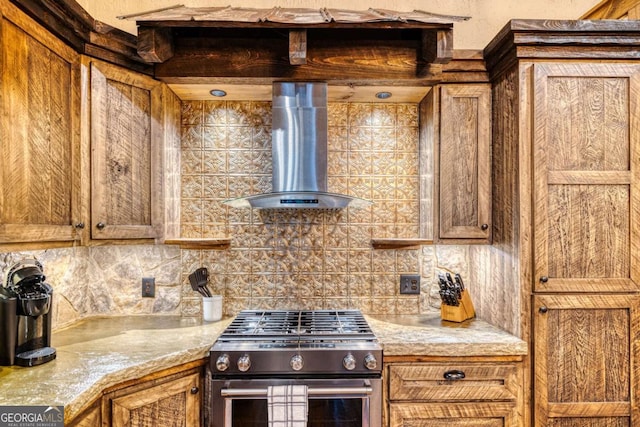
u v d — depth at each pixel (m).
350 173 2.27
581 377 1.68
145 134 1.87
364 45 1.88
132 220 1.82
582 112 1.70
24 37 1.35
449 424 1.66
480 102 1.95
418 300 2.24
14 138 1.31
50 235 1.48
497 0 2.36
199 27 1.85
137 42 1.74
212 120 2.26
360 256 2.25
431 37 1.79
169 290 2.21
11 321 1.38
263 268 2.24
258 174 2.26
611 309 1.69
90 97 1.69
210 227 2.24
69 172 1.60
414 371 1.66
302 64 1.80
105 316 2.17
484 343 1.66
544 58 1.72
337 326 1.85
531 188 1.70
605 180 1.69
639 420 1.67
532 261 1.69
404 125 2.28
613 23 1.67
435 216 1.96
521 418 1.67
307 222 2.25
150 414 1.47
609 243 1.69
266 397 1.55
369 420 1.60
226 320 2.10
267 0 2.35
